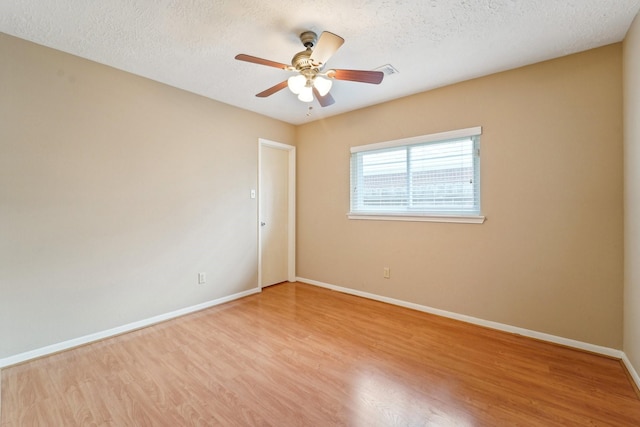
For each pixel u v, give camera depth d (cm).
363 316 298
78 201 237
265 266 402
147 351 227
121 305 261
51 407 164
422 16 188
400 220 325
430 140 300
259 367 204
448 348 231
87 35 208
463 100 280
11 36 207
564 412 160
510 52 229
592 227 224
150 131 278
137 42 218
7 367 204
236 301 346
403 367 204
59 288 228
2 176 204
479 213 274
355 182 368
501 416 157
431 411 161
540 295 245
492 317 268
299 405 166
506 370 200
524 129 250
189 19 191
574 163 229
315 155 408
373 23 195
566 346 233
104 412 160
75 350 229
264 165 396
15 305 210
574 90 229
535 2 173
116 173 257
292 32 207
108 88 252
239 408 163
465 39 213
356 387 182
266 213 401
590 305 225
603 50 218
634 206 188
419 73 265
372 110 346
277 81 284
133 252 268
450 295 292
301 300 349
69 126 232
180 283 302
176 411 161
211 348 232
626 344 206
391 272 334
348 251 374
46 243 222
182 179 303
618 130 213
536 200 245
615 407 164
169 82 286
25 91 212
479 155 273
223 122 338
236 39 215
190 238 310
